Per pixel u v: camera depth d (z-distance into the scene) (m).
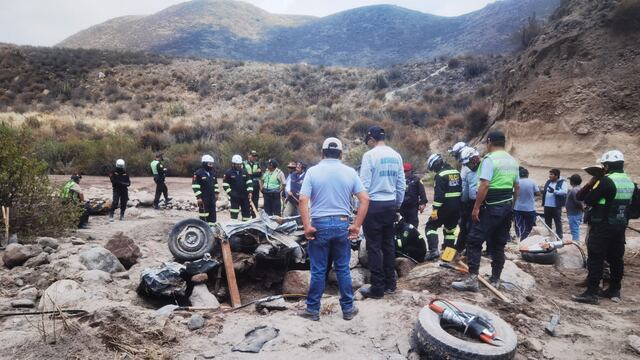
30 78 51.66
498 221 5.60
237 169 10.83
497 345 4.12
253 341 4.21
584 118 16.31
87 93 50.41
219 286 6.32
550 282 6.80
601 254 5.83
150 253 8.05
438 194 7.03
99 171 24.66
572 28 18.92
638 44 16.30
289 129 33.16
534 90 18.47
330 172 4.70
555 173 9.98
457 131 28.77
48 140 27.89
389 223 5.43
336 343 4.27
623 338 4.82
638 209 6.12
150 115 45.69
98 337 4.04
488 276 6.15
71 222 9.28
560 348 4.57
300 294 6.11
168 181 22.33
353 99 45.75
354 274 6.34
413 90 42.38
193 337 4.36
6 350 3.84
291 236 6.81
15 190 8.31
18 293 5.38
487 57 43.81
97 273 6.04
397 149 25.31
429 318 4.36
